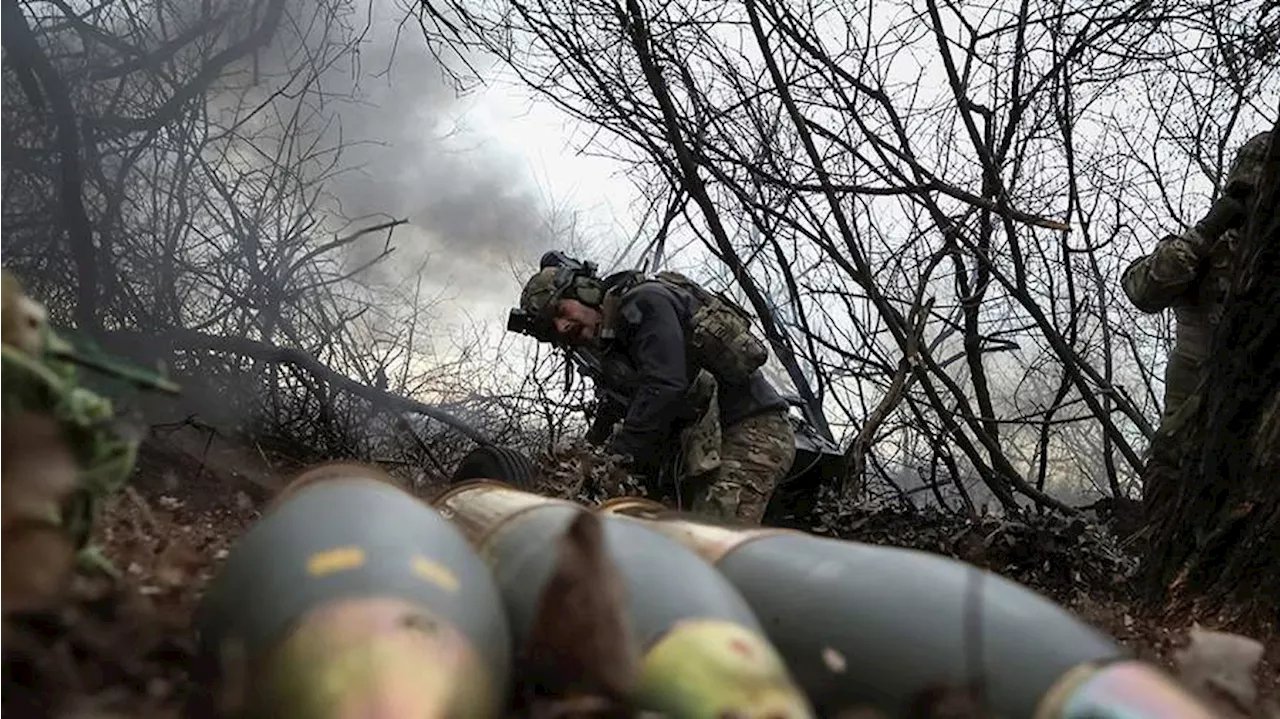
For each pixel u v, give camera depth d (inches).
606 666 83.8
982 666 86.0
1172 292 287.4
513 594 94.0
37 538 85.6
